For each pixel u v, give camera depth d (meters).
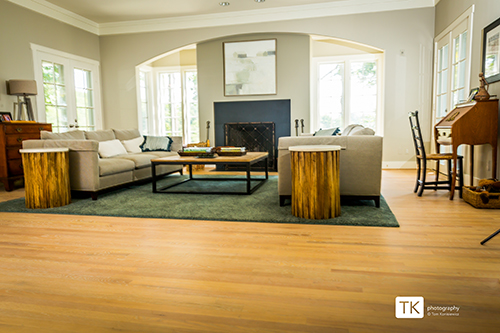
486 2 3.85
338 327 1.27
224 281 1.67
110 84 7.09
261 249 2.12
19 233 2.56
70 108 6.30
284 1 5.89
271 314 1.37
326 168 2.72
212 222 2.79
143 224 2.76
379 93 7.03
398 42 5.91
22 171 4.65
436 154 3.80
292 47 6.46
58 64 6.04
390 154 6.13
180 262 1.93
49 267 1.90
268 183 4.79
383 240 2.24
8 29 5.08
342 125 7.26
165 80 8.26
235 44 6.65
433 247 2.10
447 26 5.15
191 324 1.31
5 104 5.05
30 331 1.29
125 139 5.57
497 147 3.53
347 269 1.79
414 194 3.84
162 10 6.20
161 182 5.03
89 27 6.71
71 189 3.79
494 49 3.61
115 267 1.88
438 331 1.24
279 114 6.62
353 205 3.25
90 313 1.41
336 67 7.18
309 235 2.38
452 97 4.94
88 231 2.59
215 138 6.91
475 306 1.40
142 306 1.45
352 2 5.94
